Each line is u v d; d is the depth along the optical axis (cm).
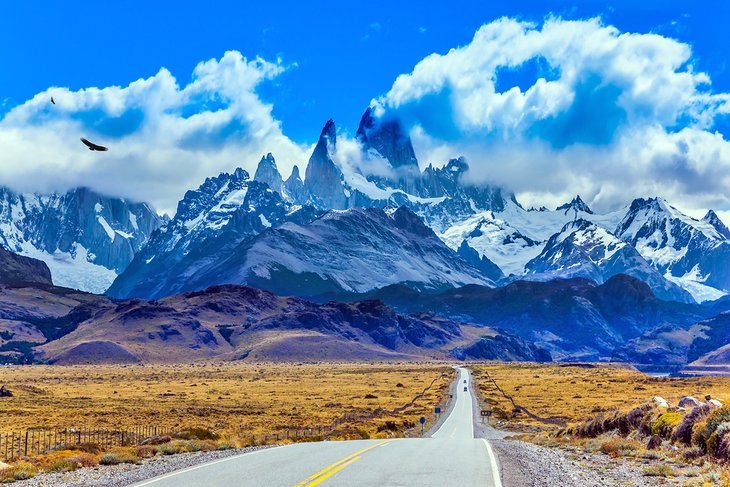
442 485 3089
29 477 3681
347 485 3067
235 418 12112
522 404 16338
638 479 3331
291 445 5519
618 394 18812
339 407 15350
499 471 3581
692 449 3906
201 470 3603
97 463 4266
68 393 19862
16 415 11900
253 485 3070
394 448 5028
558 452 4953
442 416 13150
